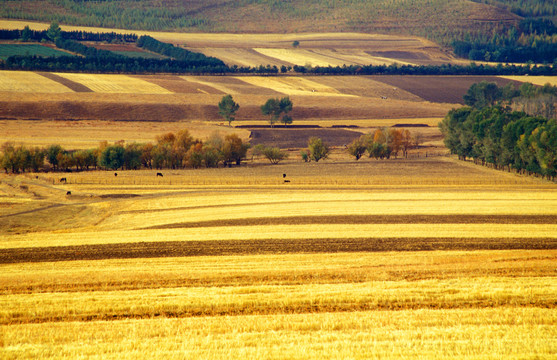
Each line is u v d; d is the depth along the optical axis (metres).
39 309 97.88
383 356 74.81
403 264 130.38
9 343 82.31
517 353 75.19
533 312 91.00
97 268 135.00
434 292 103.75
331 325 86.81
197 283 115.50
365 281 115.00
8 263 142.25
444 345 78.06
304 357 75.12
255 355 75.88
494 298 99.94
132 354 76.88
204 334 84.81
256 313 96.38
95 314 96.56
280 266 131.25
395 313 92.69
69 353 78.00
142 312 97.06
